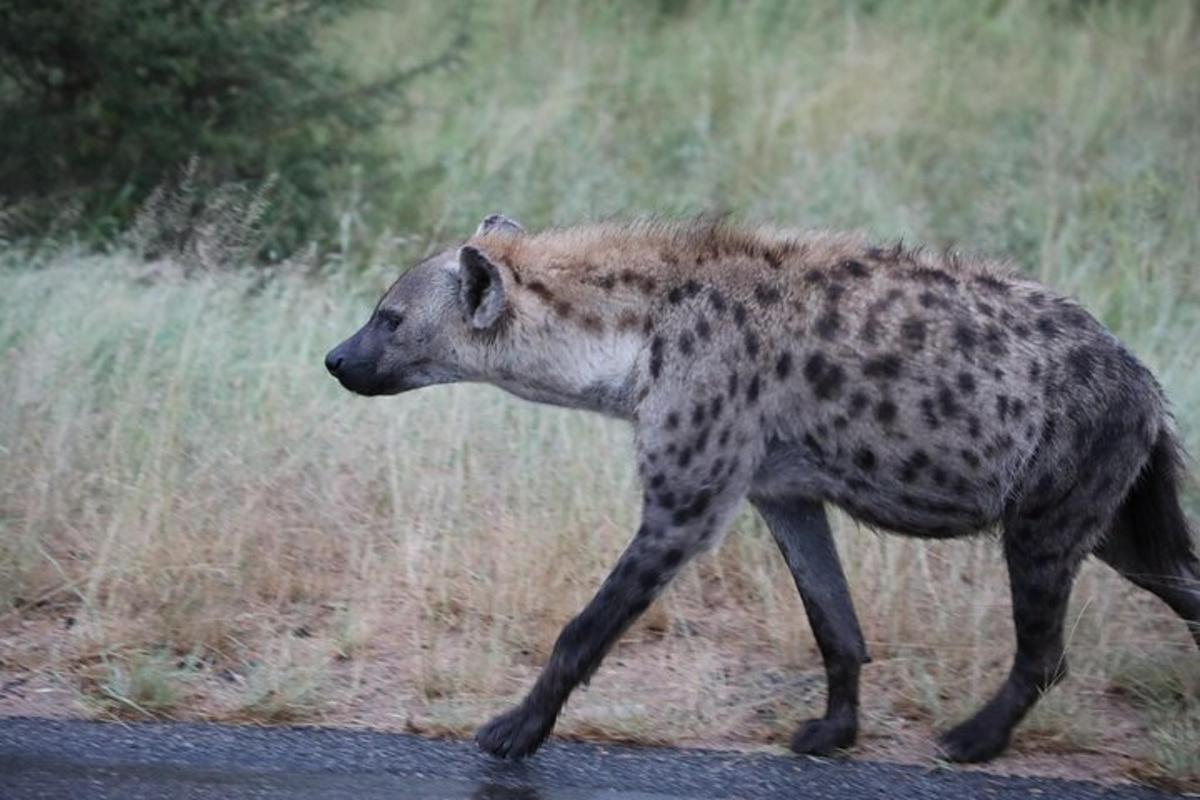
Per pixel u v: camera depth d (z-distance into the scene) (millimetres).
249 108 17844
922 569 12000
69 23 17016
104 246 16844
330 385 14125
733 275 10242
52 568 12102
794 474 10180
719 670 11422
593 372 10406
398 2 22344
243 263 16125
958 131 20219
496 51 22234
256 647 11516
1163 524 10398
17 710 10477
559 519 12500
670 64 22000
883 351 9961
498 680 11031
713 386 10062
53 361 13711
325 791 9125
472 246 10336
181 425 13344
